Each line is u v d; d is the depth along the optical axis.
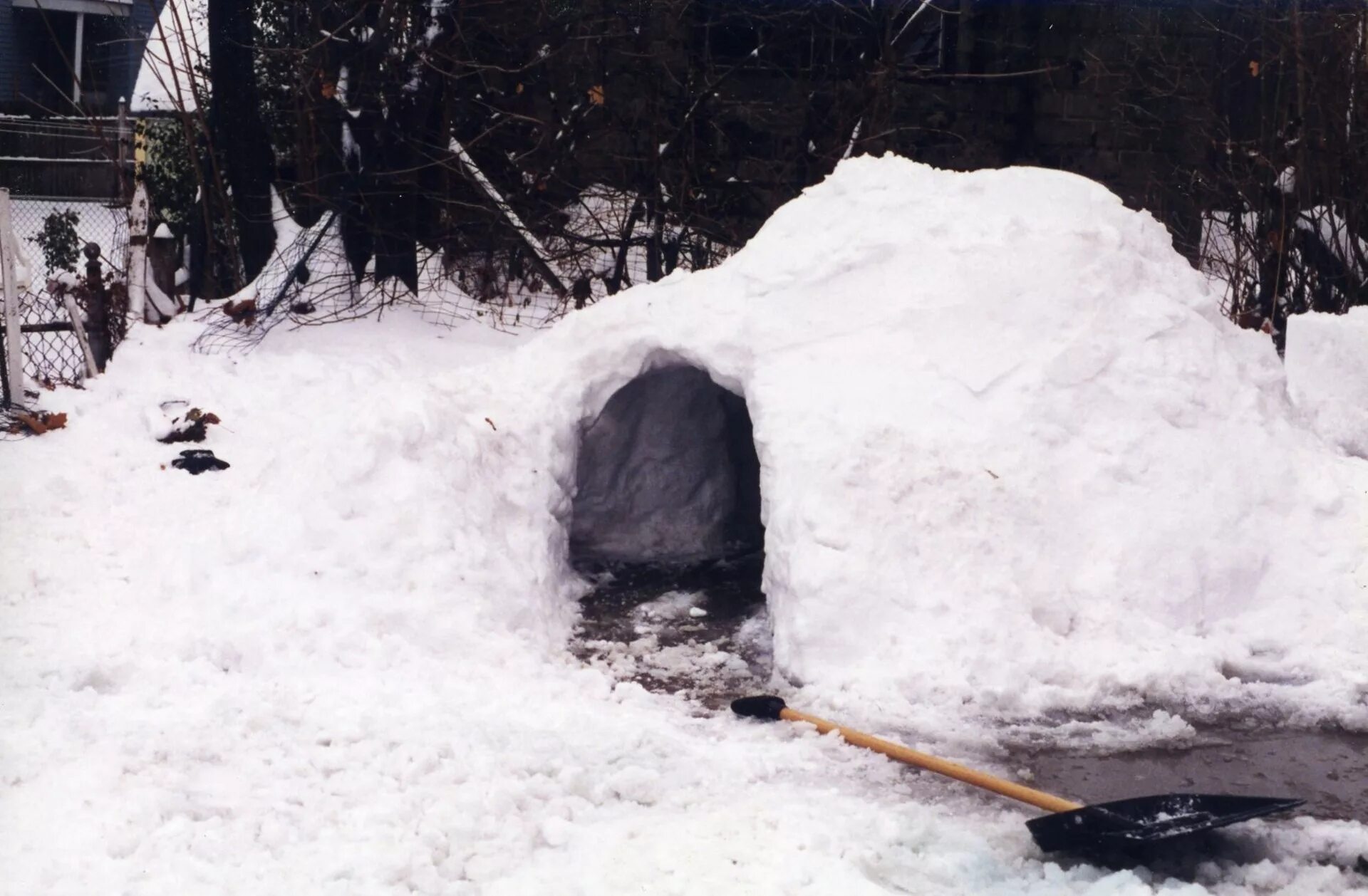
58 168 20.39
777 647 6.16
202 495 8.05
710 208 12.66
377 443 6.63
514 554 6.77
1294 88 13.34
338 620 6.01
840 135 12.60
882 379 6.69
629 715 5.52
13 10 24.98
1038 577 6.18
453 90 12.05
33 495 7.86
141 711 5.25
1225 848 4.48
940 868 4.22
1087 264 6.95
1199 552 6.34
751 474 8.61
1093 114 14.73
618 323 7.46
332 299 11.46
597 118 12.64
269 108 12.61
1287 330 10.03
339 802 4.51
